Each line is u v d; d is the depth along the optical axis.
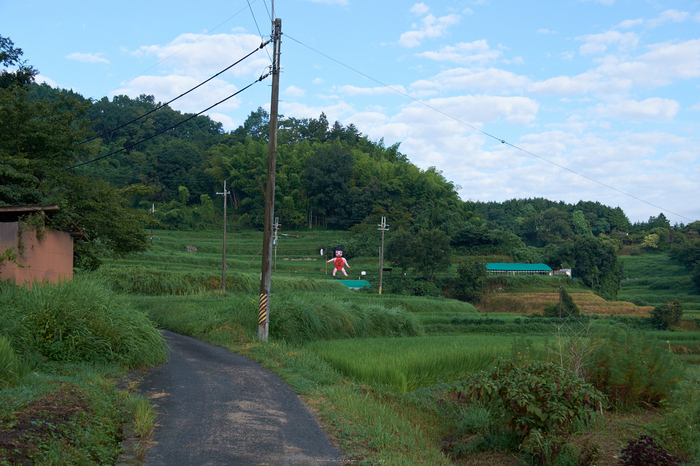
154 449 6.11
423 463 6.59
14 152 19.92
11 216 14.98
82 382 8.20
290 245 89.31
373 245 85.19
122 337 11.03
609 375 10.35
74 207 20.55
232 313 19.19
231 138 142.00
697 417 8.36
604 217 160.75
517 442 7.96
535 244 134.62
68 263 17.06
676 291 87.38
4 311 10.26
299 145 126.69
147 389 9.13
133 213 23.97
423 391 11.12
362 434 7.21
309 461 6.07
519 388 7.58
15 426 5.38
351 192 102.88
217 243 84.12
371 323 22.98
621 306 62.50
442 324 35.91
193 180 114.12
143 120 136.38
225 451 6.20
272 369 12.00
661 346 11.05
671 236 130.75
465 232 93.00
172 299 28.94
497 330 35.62
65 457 5.06
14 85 20.58
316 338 18.73
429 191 108.44
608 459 7.16
